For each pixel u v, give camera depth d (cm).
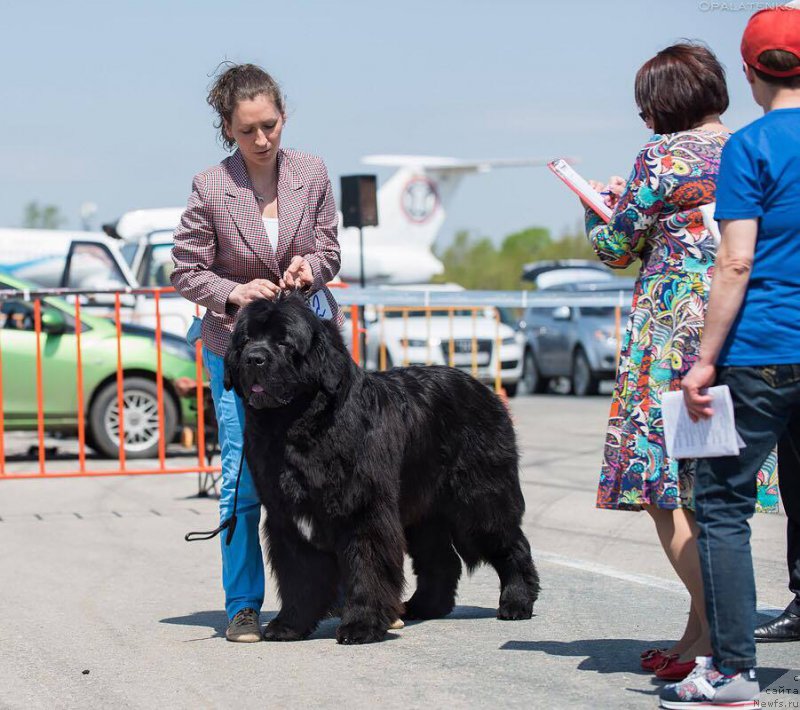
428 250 3656
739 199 421
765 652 539
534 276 2850
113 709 486
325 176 623
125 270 1938
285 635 592
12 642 608
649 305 483
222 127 602
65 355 1410
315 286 602
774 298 423
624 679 500
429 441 611
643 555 812
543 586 717
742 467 429
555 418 1875
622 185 533
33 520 1006
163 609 679
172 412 1449
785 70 436
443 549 652
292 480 550
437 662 541
